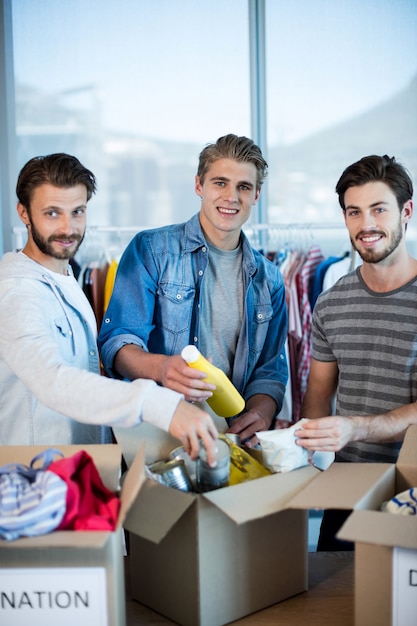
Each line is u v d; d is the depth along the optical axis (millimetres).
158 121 3170
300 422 1197
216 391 1386
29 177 1344
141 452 979
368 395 1540
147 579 1112
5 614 916
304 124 3191
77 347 1471
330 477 1083
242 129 3186
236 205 1684
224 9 3113
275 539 1095
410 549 910
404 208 1477
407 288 1494
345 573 1212
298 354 2703
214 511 1016
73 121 3145
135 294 1727
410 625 923
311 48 3141
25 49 3088
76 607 914
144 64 3135
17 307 1289
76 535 885
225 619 1048
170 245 1768
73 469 991
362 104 3162
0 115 3072
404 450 1180
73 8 3084
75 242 1404
